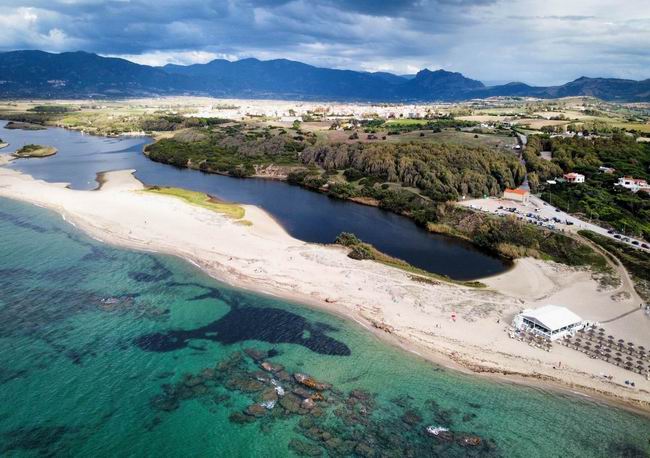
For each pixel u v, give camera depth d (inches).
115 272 3260.3
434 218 4660.4
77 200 4906.5
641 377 2182.6
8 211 4557.1
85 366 2214.6
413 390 2122.3
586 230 3905.0
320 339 2506.2
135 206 4724.4
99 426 1862.7
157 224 4200.3
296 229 4384.8
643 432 1905.8
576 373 2212.1
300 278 3181.6
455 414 1983.3
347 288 3043.8
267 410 1978.3
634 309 2800.2
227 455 1753.2
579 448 1823.3
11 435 1792.6
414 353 2381.9
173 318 2682.1
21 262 3366.1
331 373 2223.2
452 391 2119.8
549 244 3767.2
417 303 2849.4
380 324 2620.6
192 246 3713.1
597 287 3100.4
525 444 1836.9
